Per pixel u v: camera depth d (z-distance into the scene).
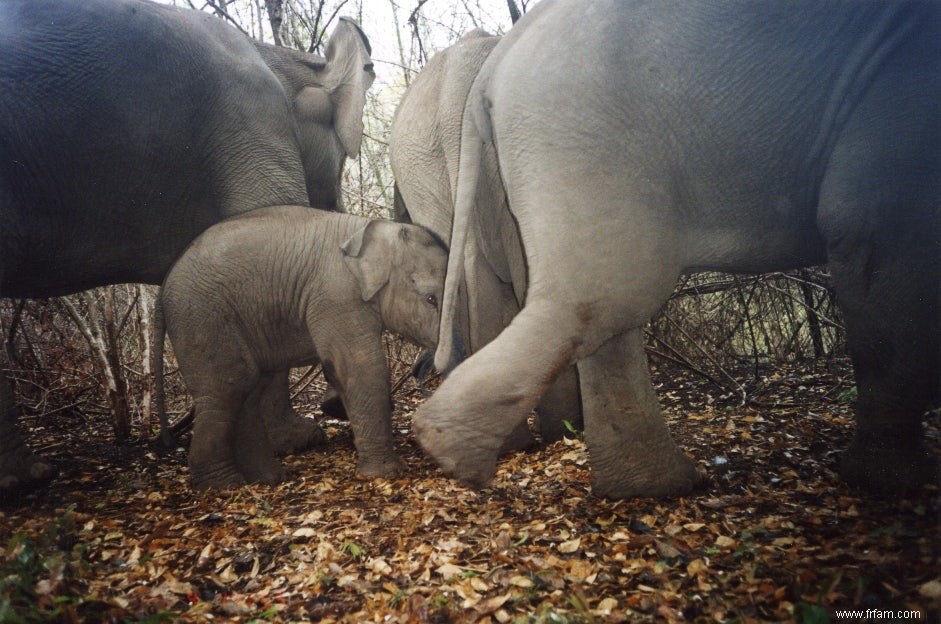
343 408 5.30
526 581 2.49
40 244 4.50
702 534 2.81
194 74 4.93
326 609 2.52
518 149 2.97
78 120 4.46
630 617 2.24
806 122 2.89
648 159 2.89
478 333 4.30
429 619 2.35
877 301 2.78
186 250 4.48
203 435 4.30
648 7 2.95
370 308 4.42
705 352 6.17
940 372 2.77
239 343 4.38
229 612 2.53
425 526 3.25
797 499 3.05
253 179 5.12
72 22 4.54
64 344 6.54
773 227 3.07
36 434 5.89
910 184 2.67
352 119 6.07
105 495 4.28
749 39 2.89
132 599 2.59
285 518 3.55
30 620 2.24
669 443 3.31
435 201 4.51
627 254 2.85
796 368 5.91
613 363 3.28
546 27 3.04
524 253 2.96
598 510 3.19
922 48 2.71
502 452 4.48
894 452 2.92
